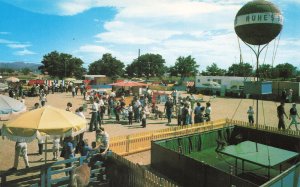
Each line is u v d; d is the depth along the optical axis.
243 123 18.08
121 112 21.92
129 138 13.59
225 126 16.39
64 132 8.13
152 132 14.59
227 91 45.91
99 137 10.55
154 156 11.64
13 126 7.95
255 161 10.43
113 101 23.27
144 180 8.48
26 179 8.43
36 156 12.43
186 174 10.05
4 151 13.24
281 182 8.04
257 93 12.55
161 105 31.02
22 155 10.56
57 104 30.91
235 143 16.08
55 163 9.00
